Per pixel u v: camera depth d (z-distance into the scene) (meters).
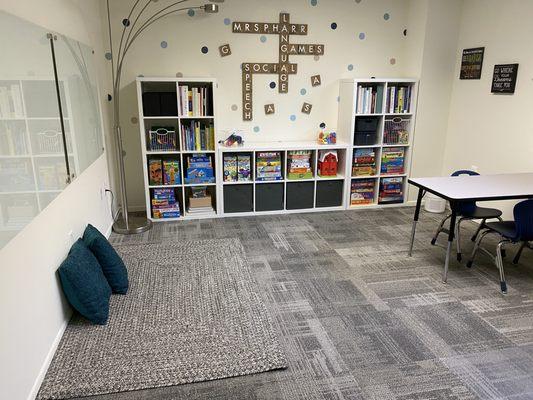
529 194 2.90
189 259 3.37
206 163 4.25
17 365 1.73
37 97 2.01
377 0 4.55
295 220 4.35
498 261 2.92
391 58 4.77
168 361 2.15
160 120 4.39
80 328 2.40
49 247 2.18
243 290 2.88
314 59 4.58
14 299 1.72
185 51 4.29
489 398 1.94
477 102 4.28
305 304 2.73
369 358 2.21
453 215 2.92
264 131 4.68
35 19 2.15
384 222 4.30
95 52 3.66
